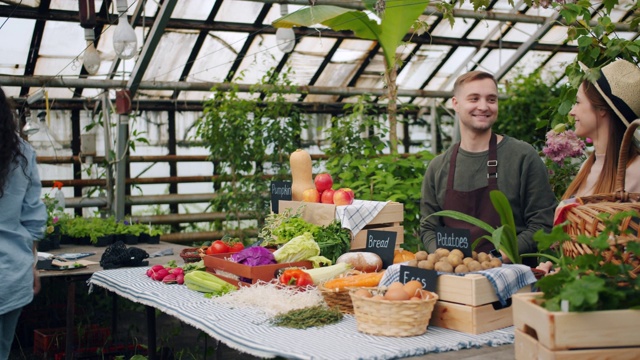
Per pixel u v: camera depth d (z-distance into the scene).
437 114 11.80
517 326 2.08
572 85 3.97
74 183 9.45
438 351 2.30
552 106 4.69
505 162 3.40
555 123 4.67
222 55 9.30
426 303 2.46
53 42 8.24
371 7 5.59
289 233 3.65
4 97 3.23
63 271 4.79
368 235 3.45
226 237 4.10
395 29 7.09
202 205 10.51
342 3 7.90
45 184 9.41
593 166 2.94
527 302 2.01
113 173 9.39
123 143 8.98
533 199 3.34
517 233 3.41
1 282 3.16
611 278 2.02
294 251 3.39
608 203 2.31
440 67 10.70
